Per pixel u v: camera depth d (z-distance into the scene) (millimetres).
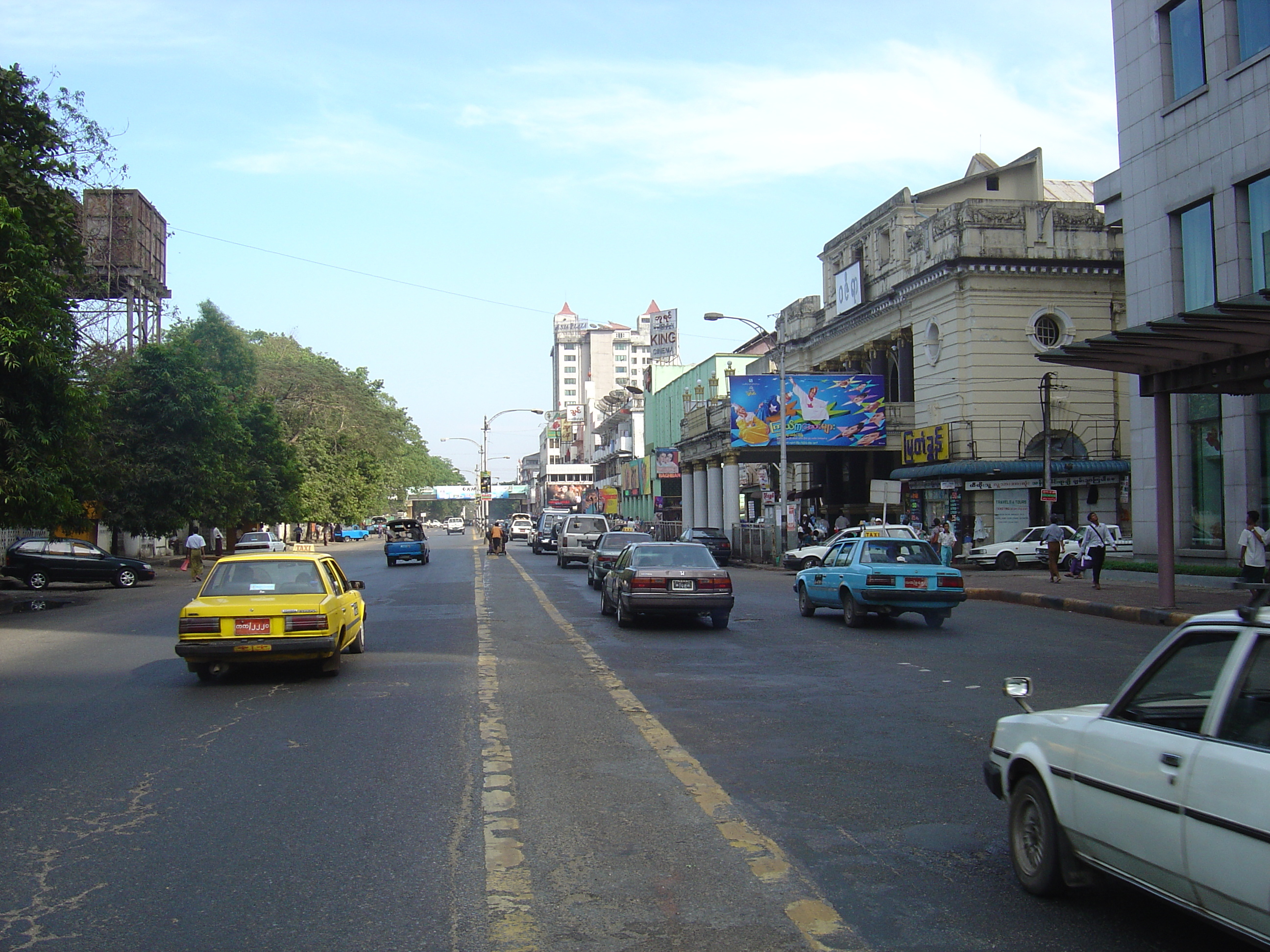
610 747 8430
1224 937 4586
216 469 38156
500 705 10344
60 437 21719
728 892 5188
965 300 35219
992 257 34750
